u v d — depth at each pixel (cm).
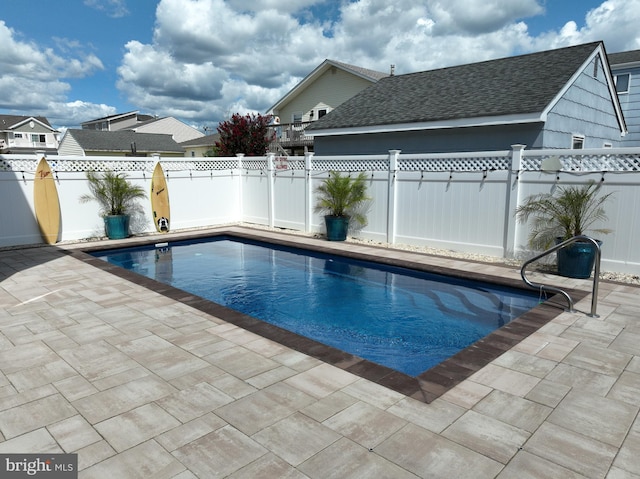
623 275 680
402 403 315
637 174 654
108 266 779
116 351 409
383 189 994
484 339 439
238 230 1232
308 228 1180
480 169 835
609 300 565
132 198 1156
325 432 278
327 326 572
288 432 278
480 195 838
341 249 941
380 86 1548
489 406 312
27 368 373
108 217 1076
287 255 1008
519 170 775
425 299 677
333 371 367
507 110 980
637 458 254
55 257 862
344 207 1034
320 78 2258
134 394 328
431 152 1180
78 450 260
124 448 262
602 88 1295
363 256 873
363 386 341
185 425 286
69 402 316
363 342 518
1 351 410
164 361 387
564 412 305
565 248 677
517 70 1209
